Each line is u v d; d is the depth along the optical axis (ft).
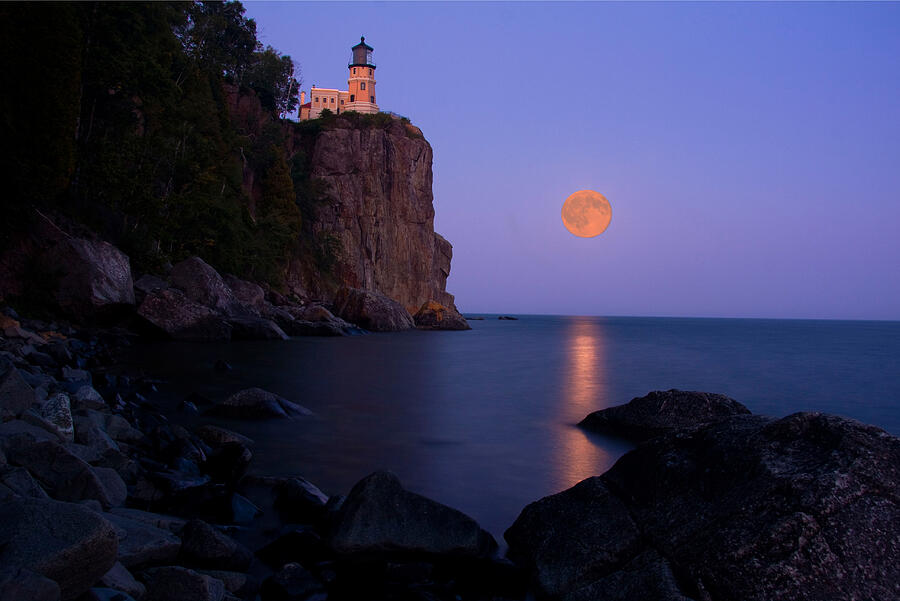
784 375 87.92
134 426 31.58
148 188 119.85
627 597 14.71
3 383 23.73
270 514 21.16
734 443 17.38
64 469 18.13
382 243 306.55
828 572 13.52
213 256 153.99
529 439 36.11
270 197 232.32
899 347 184.34
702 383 76.18
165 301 93.61
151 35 131.13
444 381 67.31
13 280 81.15
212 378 57.31
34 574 10.72
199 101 168.04
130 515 17.61
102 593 12.11
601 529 17.40
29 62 81.56
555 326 455.22
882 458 15.24
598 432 38.29
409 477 27.07
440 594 15.74
